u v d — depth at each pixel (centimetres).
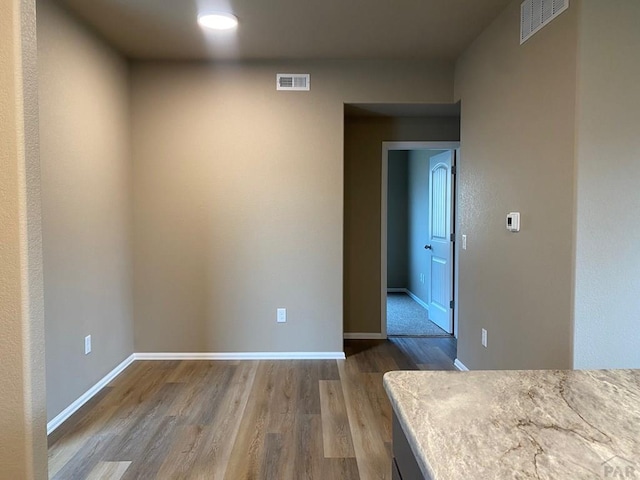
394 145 422
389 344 412
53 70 244
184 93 352
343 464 207
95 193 293
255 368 340
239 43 316
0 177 101
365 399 281
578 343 193
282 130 355
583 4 186
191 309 362
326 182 359
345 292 431
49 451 217
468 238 324
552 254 209
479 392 100
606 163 190
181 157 355
